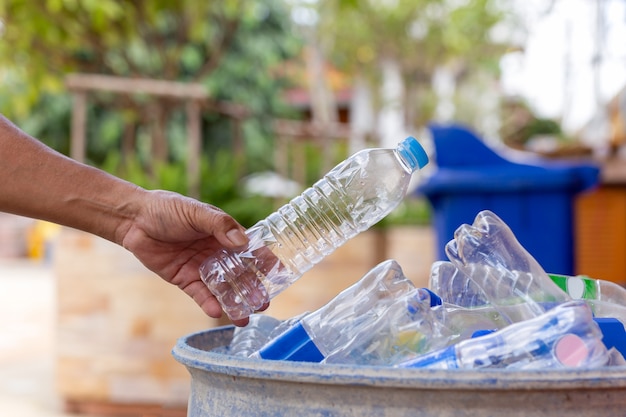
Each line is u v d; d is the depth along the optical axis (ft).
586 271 14.19
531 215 10.93
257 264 4.46
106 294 10.99
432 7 36.94
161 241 4.34
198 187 12.14
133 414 11.04
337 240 4.74
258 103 47.98
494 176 10.92
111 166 13.48
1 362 14.96
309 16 32.19
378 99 39.32
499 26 37.55
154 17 16.93
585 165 10.74
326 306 3.81
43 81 17.92
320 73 32.14
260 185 24.22
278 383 2.99
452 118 40.22
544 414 2.78
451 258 4.06
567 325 3.08
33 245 47.88
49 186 4.23
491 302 3.81
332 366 2.87
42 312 22.45
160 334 10.87
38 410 11.38
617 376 2.74
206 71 18.48
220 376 3.20
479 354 3.13
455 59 39.27
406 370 2.79
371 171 4.73
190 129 14.98
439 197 11.41
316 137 24.32
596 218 14.10
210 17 18.75
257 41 48.14
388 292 3.80
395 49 37.78
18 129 4.33
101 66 18.28
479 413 2.78
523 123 46.62
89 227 4.36
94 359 11.03
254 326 4.47
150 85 14.51
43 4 15.74
